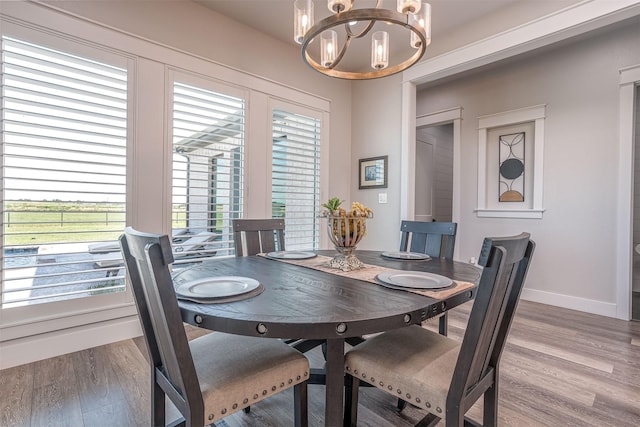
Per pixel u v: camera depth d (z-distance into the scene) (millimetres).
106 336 2299
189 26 2691
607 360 2131
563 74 3336
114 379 1841
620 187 2977
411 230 2379
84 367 1971
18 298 1985
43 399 1644
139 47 2416
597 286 3109
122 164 2344
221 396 1009
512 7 2584
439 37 3090
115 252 2324
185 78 2668
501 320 1146
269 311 1028
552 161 3412
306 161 3623
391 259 2004
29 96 1979
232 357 1183
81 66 2178
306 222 3652
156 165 2512
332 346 1067
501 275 923
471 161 4070
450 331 2635
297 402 1214
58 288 2125
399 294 1228
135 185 2408
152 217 2498
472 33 2840
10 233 1941
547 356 2184
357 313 1021
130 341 2350
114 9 2307
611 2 2123
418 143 5102
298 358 1211
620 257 2965
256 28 3121
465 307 3328
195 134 2736
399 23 1473
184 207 2682
